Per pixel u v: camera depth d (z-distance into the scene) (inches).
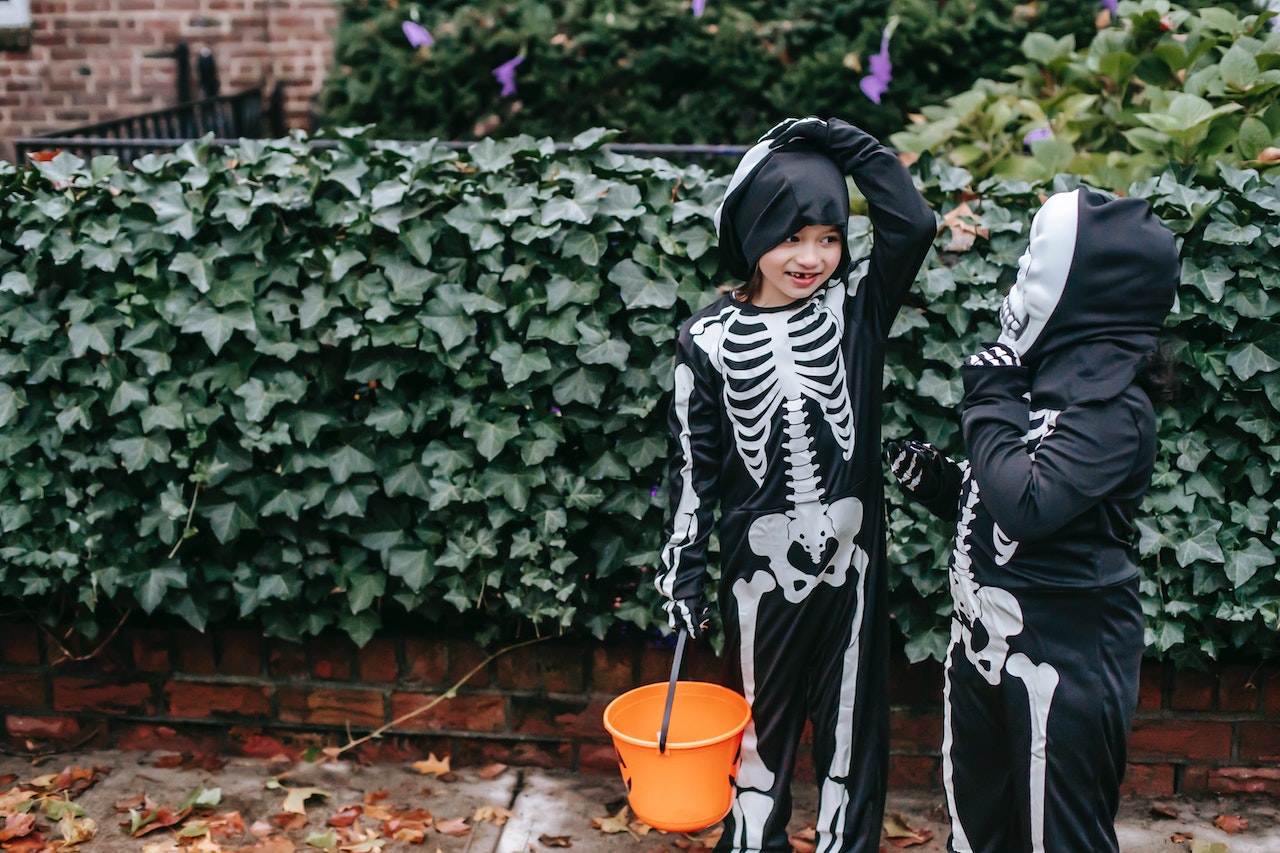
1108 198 70.9
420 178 104.2
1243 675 107.2
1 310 109.7
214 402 108.9
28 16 266.8
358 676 117.0
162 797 111.2
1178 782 109.8
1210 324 100.2
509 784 113.8
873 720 88.7
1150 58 128.7
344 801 110.9
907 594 106.8
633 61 200.7
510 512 107.2
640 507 106.3
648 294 101.5
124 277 108.6
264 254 106.3
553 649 114.0
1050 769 72.8
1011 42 191.9
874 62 166.4
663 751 78.2
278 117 267.0
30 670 120.0
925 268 101.0
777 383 82.0
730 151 139.6
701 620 84.4
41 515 112.9
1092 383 68.4
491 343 104.7
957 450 104.0
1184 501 101.8
